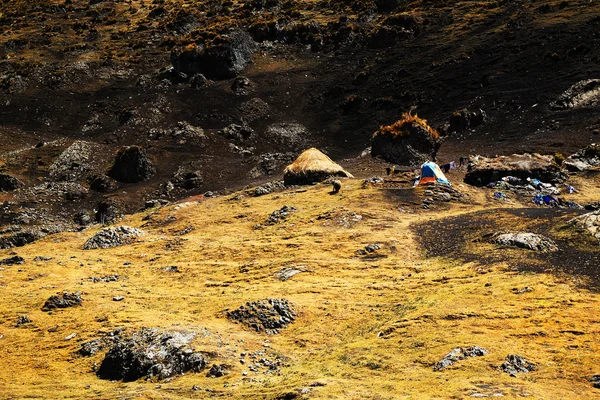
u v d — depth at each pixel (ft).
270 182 223.92
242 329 91.81
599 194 180.14
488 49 338.75
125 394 69.10
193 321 94.94
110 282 128.98
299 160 225.15
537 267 98.89
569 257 101.24
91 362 85.30
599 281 88.84
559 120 252.62
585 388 56.90
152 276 132.36
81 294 116.26
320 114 336.29
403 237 136.67
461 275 102.47
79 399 69.72
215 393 67.15
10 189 261.24
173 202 245.04
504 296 86.79
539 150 225.76
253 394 64.28
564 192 182.19
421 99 317.42
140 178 275.18
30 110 332.19
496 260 106.83
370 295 101.50
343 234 143.74
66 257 154.92
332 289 106.63
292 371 73.36
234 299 106.01
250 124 328.90
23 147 297.74
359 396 58.44
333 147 301.84
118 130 318.45
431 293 95.50
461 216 146.72
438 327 78.95
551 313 77.71
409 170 215.51
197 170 277.85
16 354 90.58
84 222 242.17
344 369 70.79
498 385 57.88
